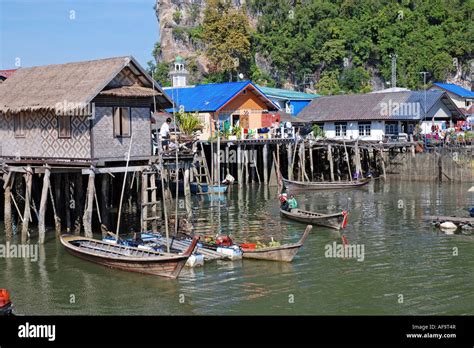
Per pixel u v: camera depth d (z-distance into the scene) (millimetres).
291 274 22531
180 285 21234
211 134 44688
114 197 35188
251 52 91500
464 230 30344
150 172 27391
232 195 43281
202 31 95062
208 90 53250
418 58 90000
